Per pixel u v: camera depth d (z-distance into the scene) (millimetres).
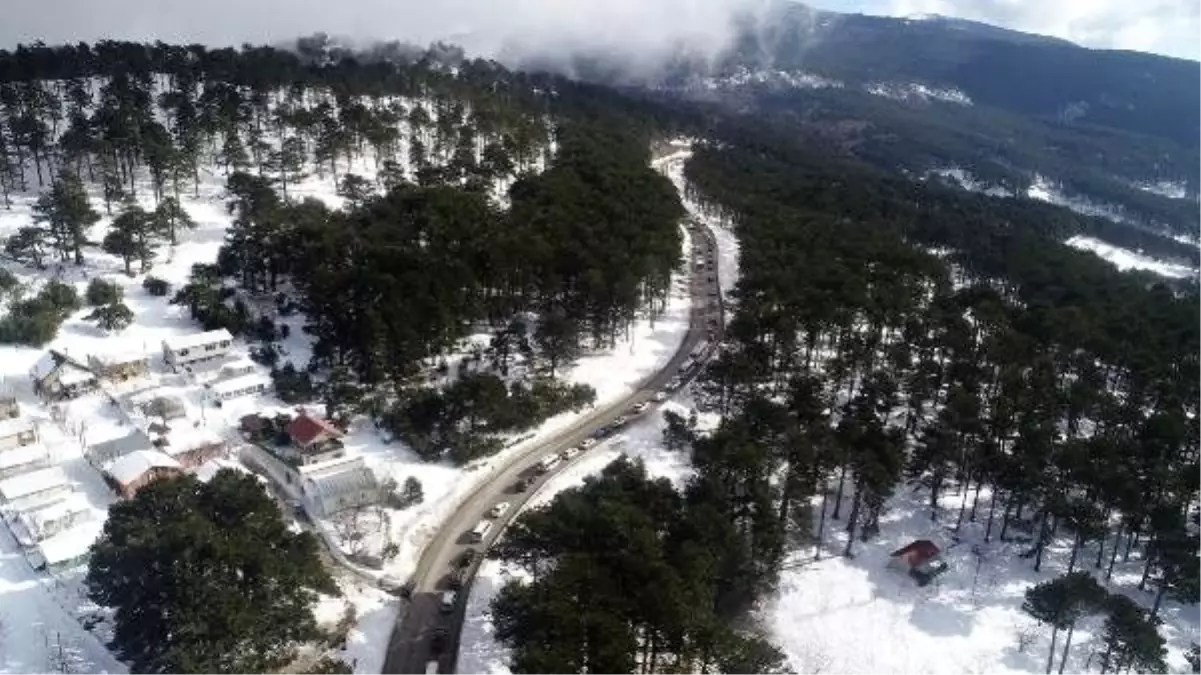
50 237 151625
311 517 99062
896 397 124500
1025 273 184750
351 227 147250
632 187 185500
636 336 152750
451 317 130000
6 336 125875
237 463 107500
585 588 70750
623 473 92625
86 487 98688
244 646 71250
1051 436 103750
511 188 177375
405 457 112500
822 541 101500
